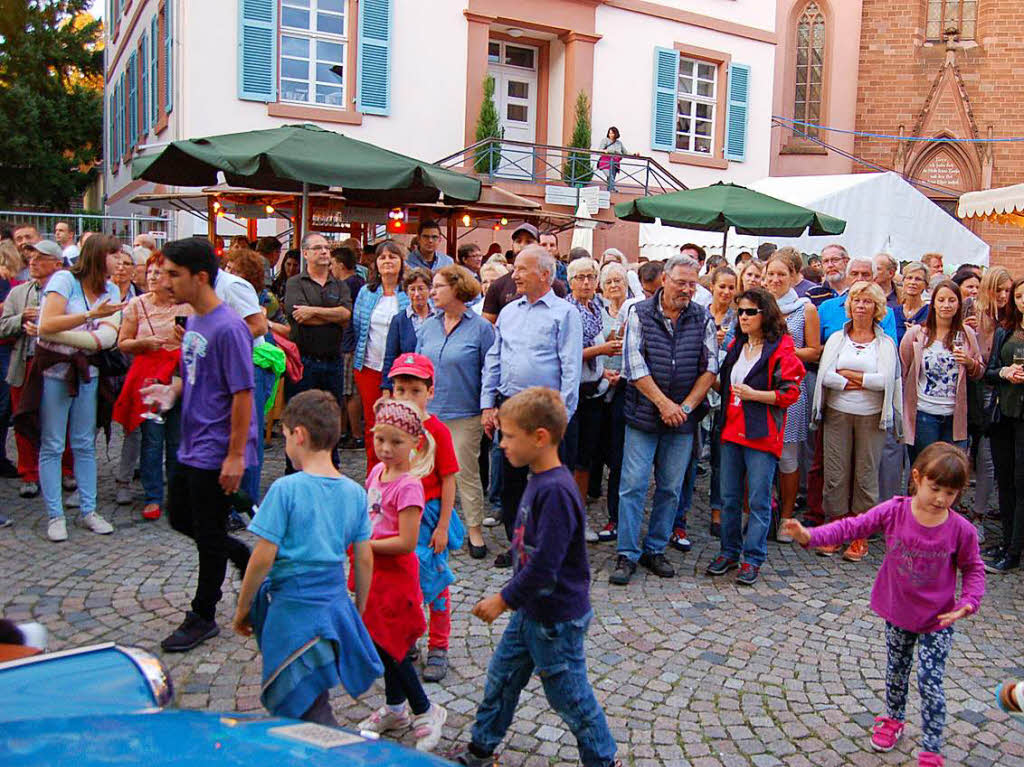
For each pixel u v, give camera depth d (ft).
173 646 14.43
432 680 13.93
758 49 65.16
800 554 21.36
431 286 22.17
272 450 29.19
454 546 14.25
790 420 21.90
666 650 15.56
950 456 11.68
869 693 14.21
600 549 21.09
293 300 26.00
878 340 21.09
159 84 49.03
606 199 51.16
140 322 20.94
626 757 12.07
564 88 57.31
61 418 19.62
